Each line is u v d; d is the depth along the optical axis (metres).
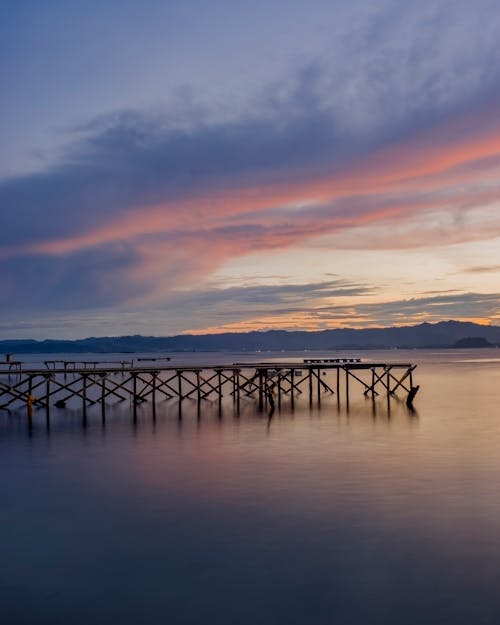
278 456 29.97
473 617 13.57
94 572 16.00
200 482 24.78
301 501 21.77
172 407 55.66
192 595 14.67
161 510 21.05
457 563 16.27
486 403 57.16
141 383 92.50
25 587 15.24
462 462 28.16
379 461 28.45
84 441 35.53
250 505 21.39
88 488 24.19
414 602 14.24
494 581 15.24
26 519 20.30
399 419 44.69
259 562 16.44
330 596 14.54
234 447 32.78
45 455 31.22
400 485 23.80
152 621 13.56
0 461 29.70
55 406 57.12
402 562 16.36
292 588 14.95
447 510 20.53
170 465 28.27
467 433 37.28
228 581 15.36
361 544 17.56
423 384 86.81
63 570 16.16
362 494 22.56
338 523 19.34
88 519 20.20
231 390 76.25
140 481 25.19
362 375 113.12
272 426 41.06
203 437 36.50
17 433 39.06
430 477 25.11
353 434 37.06
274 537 18.20
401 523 19.27
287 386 82.06
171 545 17.72
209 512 20.69
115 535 18.62
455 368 150.12
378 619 13.52
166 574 15.81
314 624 13.35
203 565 16.30
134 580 15.50
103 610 14.06
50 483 25.11
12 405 59.06
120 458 30.17
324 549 17.23
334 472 26.19
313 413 48.97
